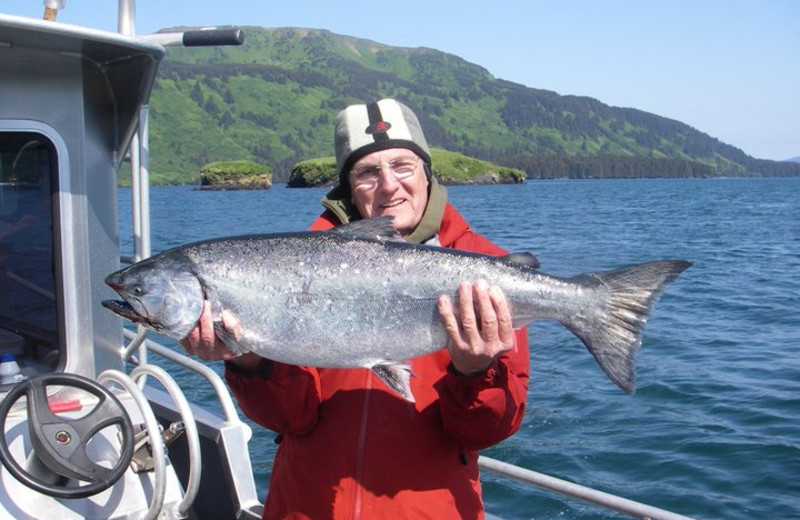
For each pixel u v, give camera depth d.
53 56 3.59
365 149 2.96
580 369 10.21
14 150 3.62
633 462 7.33
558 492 3.51
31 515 3.24
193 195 95.44
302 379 2.83
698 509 6.47
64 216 3.71
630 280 2.89
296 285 2.78
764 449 7.43
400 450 2.76
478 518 2.85
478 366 2.58
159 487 3.25
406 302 2.77
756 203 72.44
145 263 2.80
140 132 4.01
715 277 19.69
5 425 3.45
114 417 3.29
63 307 3.75
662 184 176.88
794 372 9.97
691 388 9.35
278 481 2.97
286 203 66.25
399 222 3.00
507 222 42.38
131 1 3.91
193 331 2.76
